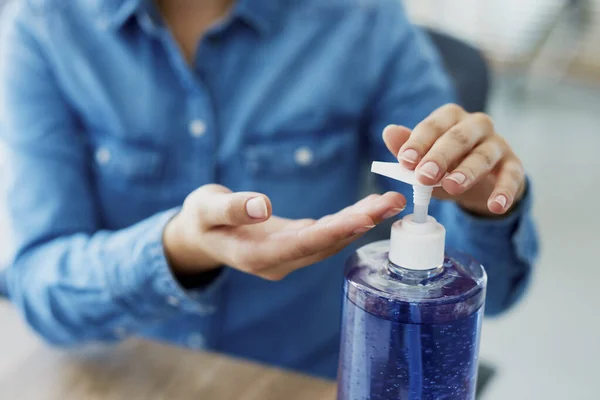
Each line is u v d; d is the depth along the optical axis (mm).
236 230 463
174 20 791
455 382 394
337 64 796
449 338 381
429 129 444
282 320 833
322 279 836
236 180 800
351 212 412
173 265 570
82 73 777
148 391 592
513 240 588
